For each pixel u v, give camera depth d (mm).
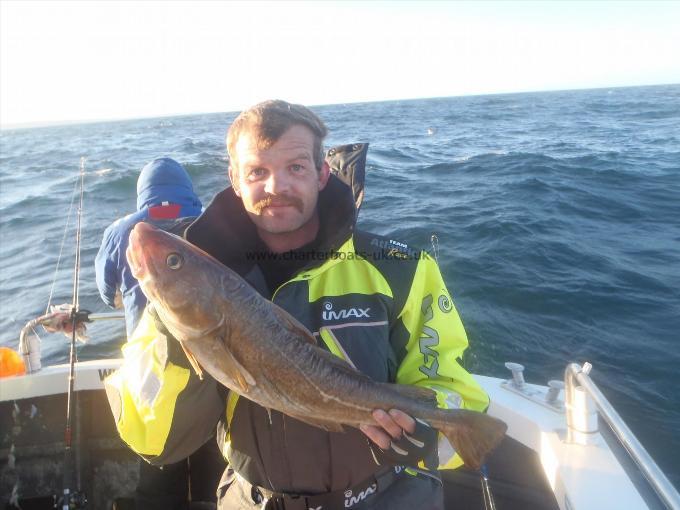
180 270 1712
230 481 2133
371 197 14625
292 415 1811
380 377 1951
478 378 3102
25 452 3111
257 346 1770
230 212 2062
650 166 16656
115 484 3141
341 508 1885
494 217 11227
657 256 8586
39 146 53500
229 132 1978
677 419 4867
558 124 39062
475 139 30828
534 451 2600
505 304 7129
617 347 6016
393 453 1798
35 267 9969
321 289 1995
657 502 2088
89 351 6309
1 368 3125
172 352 1768
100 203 16688
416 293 2047
